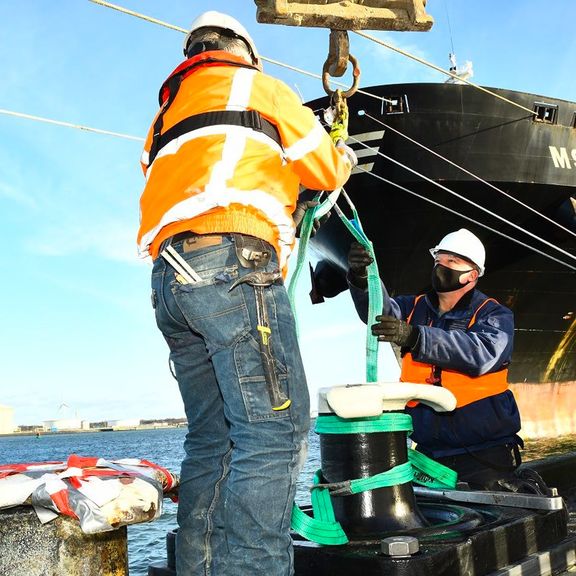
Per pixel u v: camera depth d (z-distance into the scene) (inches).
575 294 489.1
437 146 367.9
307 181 69.2
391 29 74.3
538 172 378.6
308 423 65.6
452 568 69.2
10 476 67.7
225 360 62.6
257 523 60.0
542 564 80.0
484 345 118.0
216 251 62.9
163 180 65.7
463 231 134.0
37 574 63.6
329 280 470.0
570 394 583.5
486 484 123.7
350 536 78.5
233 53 71.2
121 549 68.0
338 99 80.7
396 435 86.8
